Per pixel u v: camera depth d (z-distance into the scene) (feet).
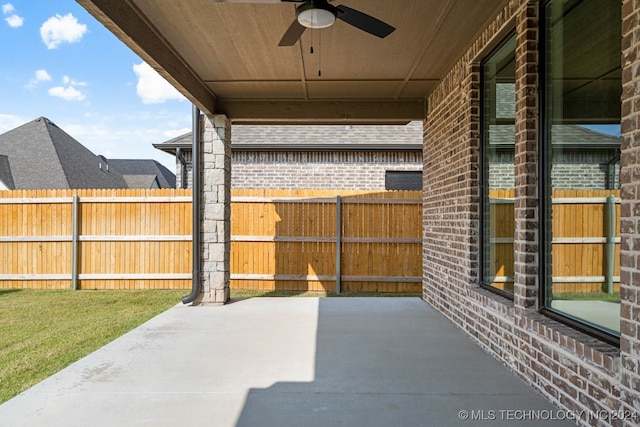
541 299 11.19
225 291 21.54
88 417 9.34
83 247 27.48
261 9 12.88
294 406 9.84
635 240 7.23
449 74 18.15
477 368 12.25
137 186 65.82
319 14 10.40
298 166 35.99
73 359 14.16
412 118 22.40
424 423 9.01
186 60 16.94
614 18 9.09
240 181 36.17
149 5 12.62
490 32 13.66
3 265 27.45
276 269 27.66
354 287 27.58
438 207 19.75
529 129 11.30
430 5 12.72
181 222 27.43
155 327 16.78
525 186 11.30
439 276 19.54
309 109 22.29
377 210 27.48
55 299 24.34
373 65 17.52
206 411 9.61
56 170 48.49
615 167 9.01
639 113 7.20
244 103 22.15
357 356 13.30
